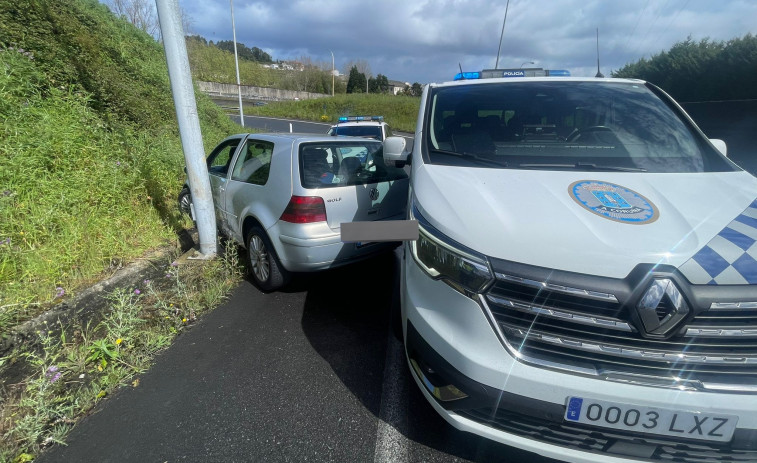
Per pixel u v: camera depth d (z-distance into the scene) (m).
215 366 2.91
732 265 1.55
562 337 1.65
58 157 4.80
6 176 4.08
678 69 20.14
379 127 10.86
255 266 4.22
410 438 2.26
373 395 2.61
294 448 2.19
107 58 8.57
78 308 3.39
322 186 3.71
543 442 1.74
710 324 1.53
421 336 1.99
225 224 4.84
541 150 2.60
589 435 1.69
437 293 1.92
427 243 2.00
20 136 4.50
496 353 1.72
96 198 4.73
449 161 2.59
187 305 3.61
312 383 2.72
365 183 4.02
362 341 3.24
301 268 3.72
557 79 3.19
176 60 4.14
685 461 1.63
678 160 2.42
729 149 11.61
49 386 2.54
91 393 2.58
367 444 2.22
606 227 1.74
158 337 3.17
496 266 1.71
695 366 1.55
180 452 2.16
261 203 3.97
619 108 2.85
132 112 7.60
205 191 4.50
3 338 2.81
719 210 1.85
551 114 2.86
